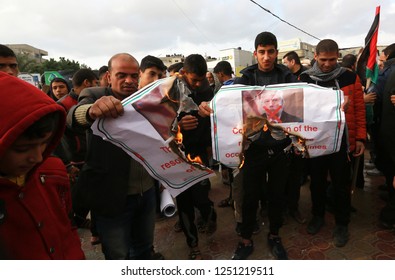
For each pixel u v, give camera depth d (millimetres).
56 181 1090
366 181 3834
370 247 2402
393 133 2436
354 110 2389
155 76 2424
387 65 2826
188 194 2264
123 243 1664
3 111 771
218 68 4031
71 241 1131
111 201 1543
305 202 3385
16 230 902
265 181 2359
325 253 2383
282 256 2295
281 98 1716
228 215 3203
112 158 1541
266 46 2045
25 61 33844
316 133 1737
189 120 1805
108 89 1632
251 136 1715
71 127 1370
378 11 2646
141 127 1366
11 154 818
